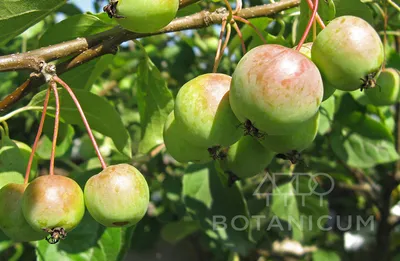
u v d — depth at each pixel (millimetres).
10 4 284
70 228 256
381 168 545
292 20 397
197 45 598
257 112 232
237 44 392
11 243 370
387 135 432
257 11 336
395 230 646
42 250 325
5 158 319
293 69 231
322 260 523
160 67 586
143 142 371
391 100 380
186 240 694
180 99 258
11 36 303
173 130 276
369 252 582
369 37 248
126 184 254
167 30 308
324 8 307
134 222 259
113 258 329
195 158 278
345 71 248
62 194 252
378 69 250
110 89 637
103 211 253
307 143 268
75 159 518
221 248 537
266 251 547
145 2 262
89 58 299
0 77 512
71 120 345
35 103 326
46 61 292
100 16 328
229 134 256
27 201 251
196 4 354
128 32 302
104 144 498
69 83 365
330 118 408
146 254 638
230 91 241
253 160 291
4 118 317
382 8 433
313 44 255
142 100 369
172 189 509
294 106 230
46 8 292
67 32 331
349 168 530
